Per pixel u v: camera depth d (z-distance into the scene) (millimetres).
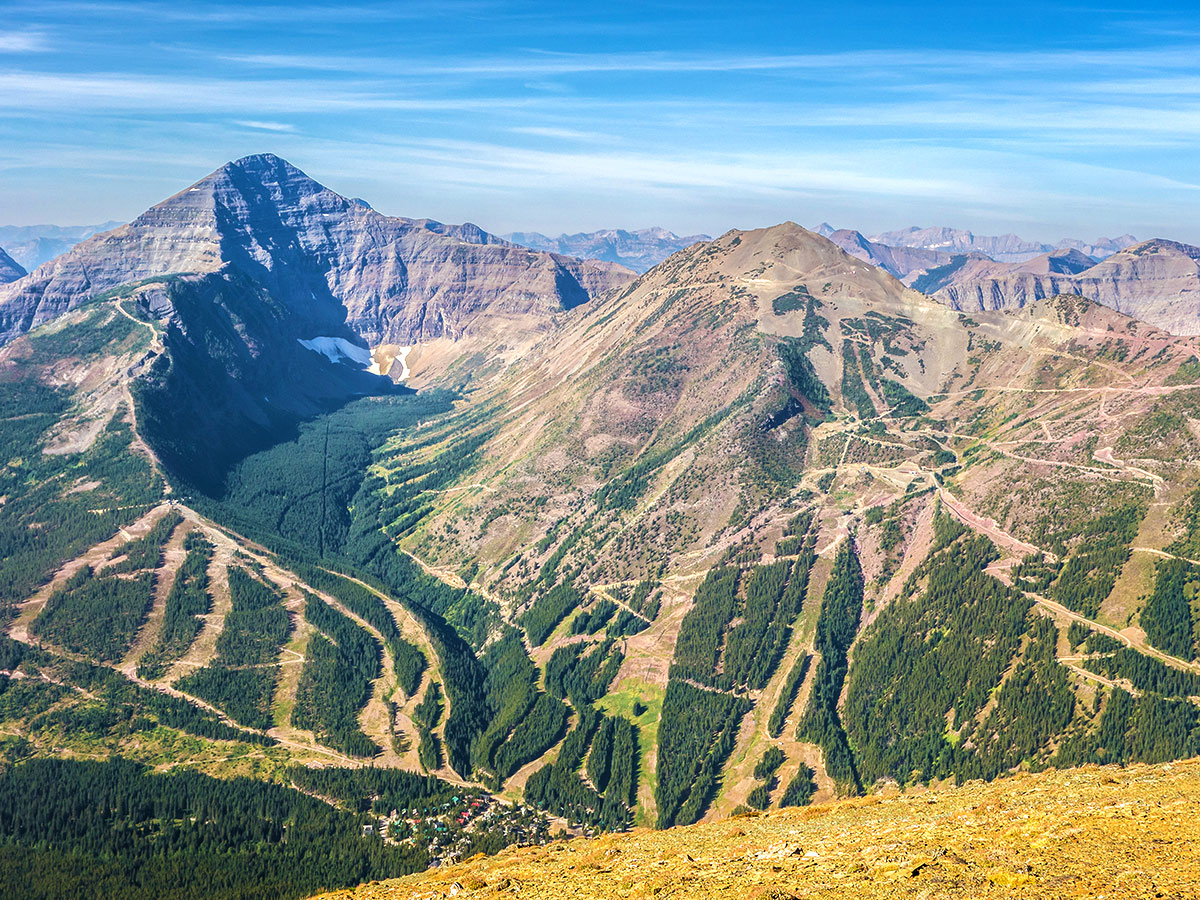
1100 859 70000
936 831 86375
